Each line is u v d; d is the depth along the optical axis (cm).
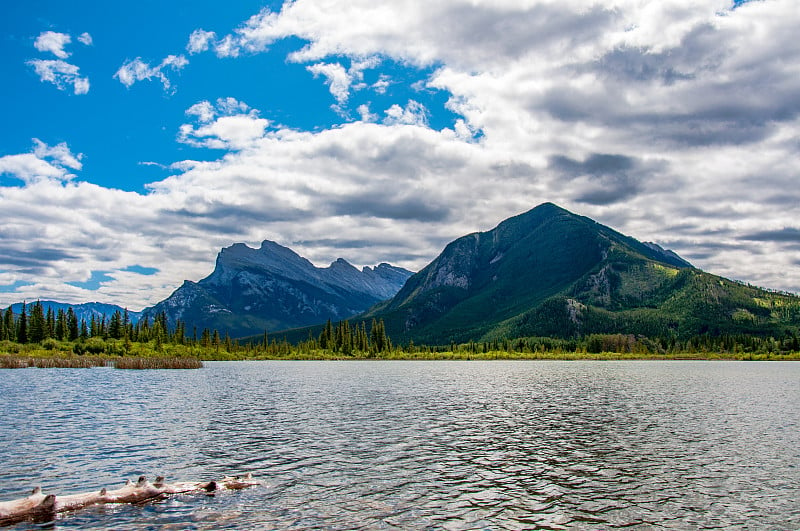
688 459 3819
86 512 2605
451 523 2505
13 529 2381
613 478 3297
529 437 4603
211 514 2591
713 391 9462
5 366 14838
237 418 5641
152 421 5372
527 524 2508
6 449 3966
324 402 7238
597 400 7725
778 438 4659
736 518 2619
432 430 4925
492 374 15262
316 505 2734
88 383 9938
